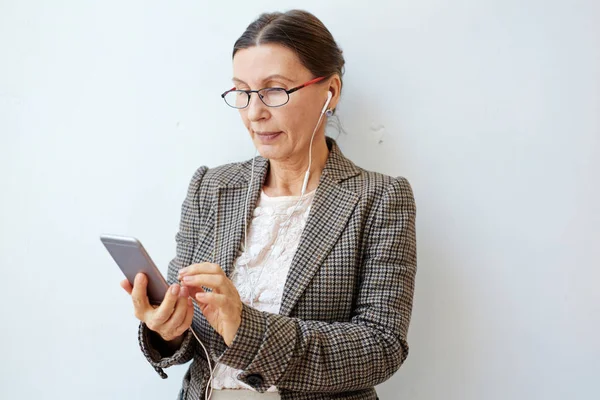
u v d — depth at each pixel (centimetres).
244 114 103
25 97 134
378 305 100
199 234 112
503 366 135
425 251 134
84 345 141
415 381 137
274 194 110
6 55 133
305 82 100
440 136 131
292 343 90
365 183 107
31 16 132
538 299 134
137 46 133
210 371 102
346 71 131
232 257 105
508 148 131
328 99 105
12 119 135
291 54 97
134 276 92
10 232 138
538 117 130
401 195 105
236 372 102
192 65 133
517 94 129
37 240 138
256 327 88
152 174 136
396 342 98
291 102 98
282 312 98
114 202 137
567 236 132
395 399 138
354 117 132
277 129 100
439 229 133
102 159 136
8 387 142
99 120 135
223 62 132
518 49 129
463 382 136
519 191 132
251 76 98
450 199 132
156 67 133
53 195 137
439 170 132
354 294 103
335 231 102
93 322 140
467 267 133
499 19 128
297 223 106
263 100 99
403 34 129
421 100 130
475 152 131
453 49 129
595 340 134
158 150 135
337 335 94
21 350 141
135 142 135
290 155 103
